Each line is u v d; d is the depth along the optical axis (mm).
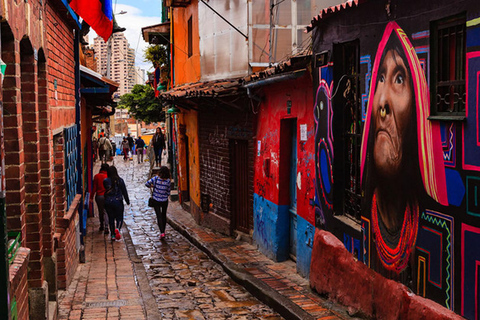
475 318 4160
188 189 16766
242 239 11539
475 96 4113
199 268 9664
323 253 7219
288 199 9453
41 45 6094
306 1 12094
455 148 4367
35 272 5793
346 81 6898
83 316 6676
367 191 6066
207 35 13492
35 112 5801
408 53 5070
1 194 3932
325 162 7328
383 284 5652
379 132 5723
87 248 11273
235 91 10188
